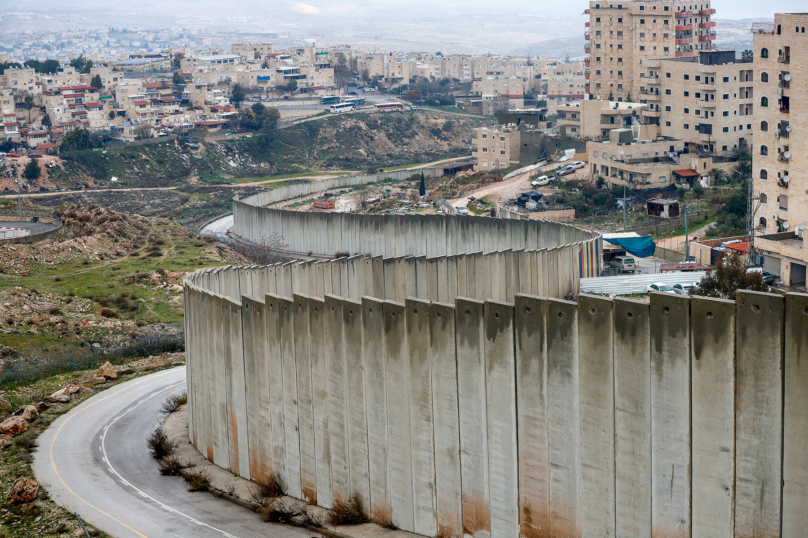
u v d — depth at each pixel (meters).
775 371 32.72
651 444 36.00
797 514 32.72
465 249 113.62
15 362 75.00
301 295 45.72
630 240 109.38
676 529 35.78
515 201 166.62
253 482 49.97
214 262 115.88
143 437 59.06
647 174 162.62
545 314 37.91
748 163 166.38
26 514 47.34
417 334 41.31
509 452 39.59
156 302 96.44
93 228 132.25
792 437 32.56
